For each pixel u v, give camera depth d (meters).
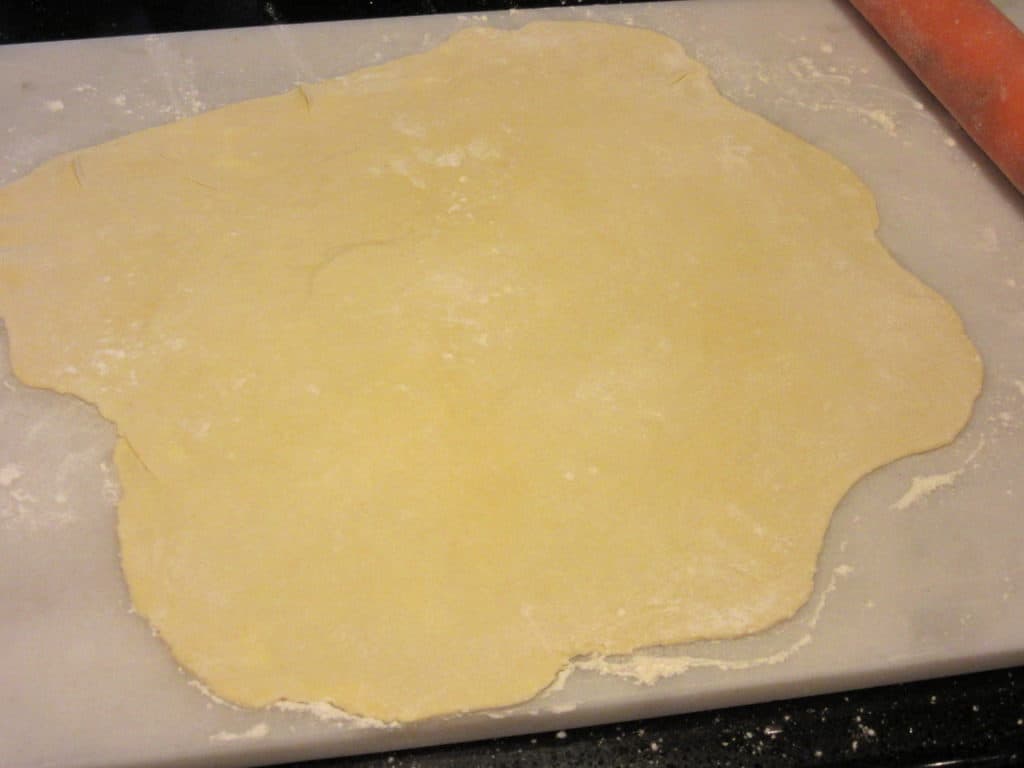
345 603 0.42
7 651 0.41
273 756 0.40
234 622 0.42
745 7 0.67
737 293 0.51
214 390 0.47
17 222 0.53
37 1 0.66
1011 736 0.42
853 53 0.65
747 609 0.42
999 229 0.56
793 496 0.45
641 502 0.44
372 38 0.64
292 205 0.54
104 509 0.45
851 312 0.51
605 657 0.41
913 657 0.42
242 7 0.67
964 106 0.58
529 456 0.45
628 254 0.52
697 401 0.47
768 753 0.41
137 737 0.40
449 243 0.52
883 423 0.47
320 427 0.46
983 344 0.51
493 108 0.59
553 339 0.49
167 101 0.60
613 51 0.63
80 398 0.47
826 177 0.57
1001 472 0.47
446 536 0.43
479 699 0.40
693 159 0.57
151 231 0.53
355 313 0.49
